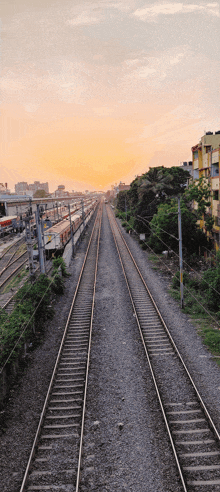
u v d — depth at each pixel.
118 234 56.00
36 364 14.17
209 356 14.29
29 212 20.23
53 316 19.84
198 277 26.73
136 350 14.97
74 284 26.86
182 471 8.24
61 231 38.81
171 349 14.95
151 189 46.16
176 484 7.93
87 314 19.88
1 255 39.22
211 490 7.74
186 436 9.48
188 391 11.70
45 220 54.84
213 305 19.92
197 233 33.59
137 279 27.39
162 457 8.75
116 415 10.56
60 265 28.89
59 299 23.08
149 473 8.27
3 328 14.09
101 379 12.69
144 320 18.48
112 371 13.25
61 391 12.04
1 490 7.97
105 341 16.05
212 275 21.86
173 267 31.12
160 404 10.86
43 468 8.58
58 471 8.46
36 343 16.20
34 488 7.97
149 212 44.88
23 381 12.87
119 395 11.62
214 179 31.03
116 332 17.05
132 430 9.84
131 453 8.95
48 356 14.85
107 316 19.34
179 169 51.34
